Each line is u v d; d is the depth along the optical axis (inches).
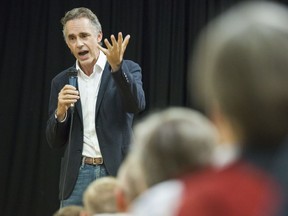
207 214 38.4
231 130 41.9
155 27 287.4
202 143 51.2
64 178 159.5
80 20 163.9
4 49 292.0
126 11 287.1
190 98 282.0
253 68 40.5
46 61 288.0
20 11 293.0
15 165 286.5
